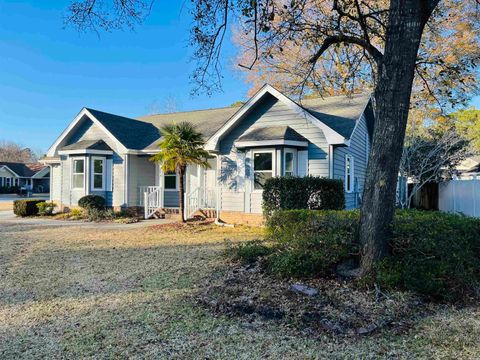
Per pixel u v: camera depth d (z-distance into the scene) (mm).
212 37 6574
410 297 4660
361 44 5836
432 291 4812
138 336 3949
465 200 13859
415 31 4961
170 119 20109
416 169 14438
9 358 3508
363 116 17219
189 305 4883
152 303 5008
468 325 4070
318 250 5641
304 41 7766
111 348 3674
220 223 13445
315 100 17109
